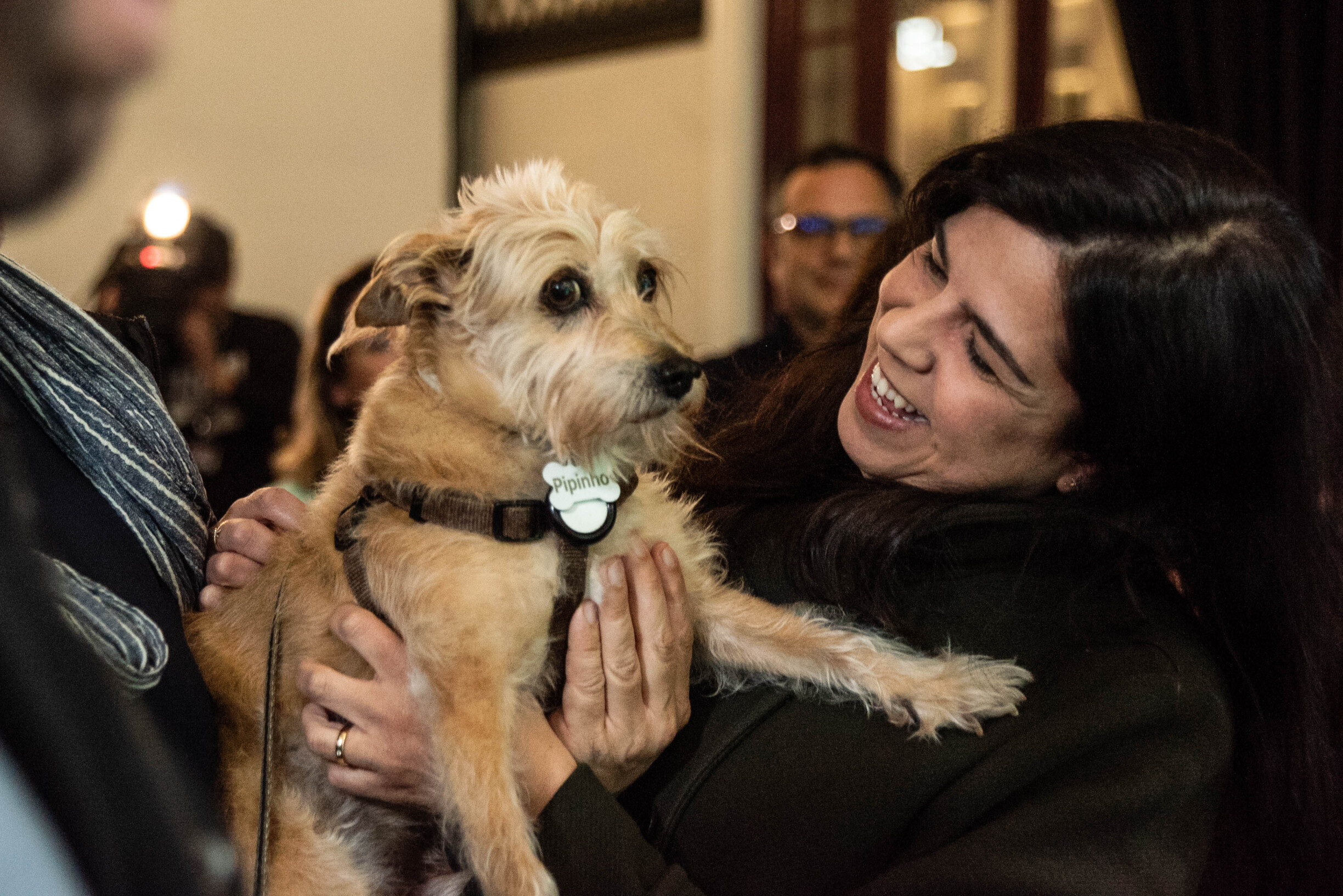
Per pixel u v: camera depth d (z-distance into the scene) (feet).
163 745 1.83
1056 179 4.40
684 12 17.58
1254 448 4.65
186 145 17.16
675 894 3.85
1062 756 4.05
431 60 19.57
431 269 5.44
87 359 3.85
